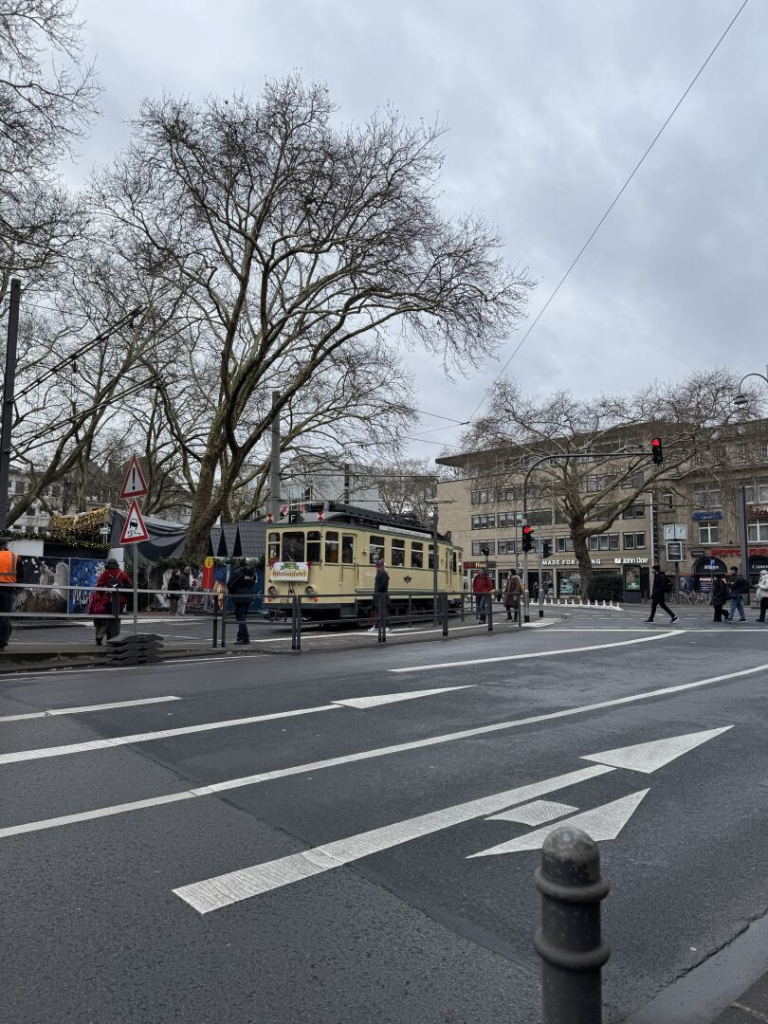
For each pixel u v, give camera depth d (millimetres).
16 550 22375
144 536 12438
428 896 3543
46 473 33656
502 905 3455
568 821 4602
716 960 3033
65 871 3773
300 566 21281
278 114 24266
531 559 74562
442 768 5734
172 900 3469
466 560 80812
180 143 24516
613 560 67875
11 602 12180
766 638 17219
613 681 10266
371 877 3746
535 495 50656
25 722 7184
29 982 2785
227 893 3549
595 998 1979
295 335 28703
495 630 19938
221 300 31969
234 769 5629
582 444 49781
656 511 64375
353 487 40438
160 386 32750
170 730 6871
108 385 31000
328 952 3021
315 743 6457
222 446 30484
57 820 4496
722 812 4824
